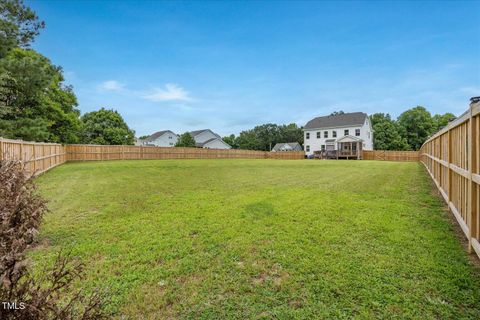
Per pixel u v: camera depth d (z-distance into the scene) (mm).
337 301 2012
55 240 3307
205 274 2467
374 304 1956
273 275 2426
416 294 2064
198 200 5535
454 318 1789
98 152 20812
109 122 34688
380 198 5574
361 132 32031
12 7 12594
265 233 3492
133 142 38719
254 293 2152
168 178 9375
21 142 8359
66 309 1248
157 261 2740
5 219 1344
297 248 2992
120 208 4883
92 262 2719
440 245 2994
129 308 1979
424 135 40500
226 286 2262
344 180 8625
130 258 2803
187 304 2025
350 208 4703
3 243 1198
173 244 3168
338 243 3113
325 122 35531
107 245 3146
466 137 3170
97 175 10234
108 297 2074
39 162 10086
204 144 46406
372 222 3863
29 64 12305
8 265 1131
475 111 2627
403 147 39062
